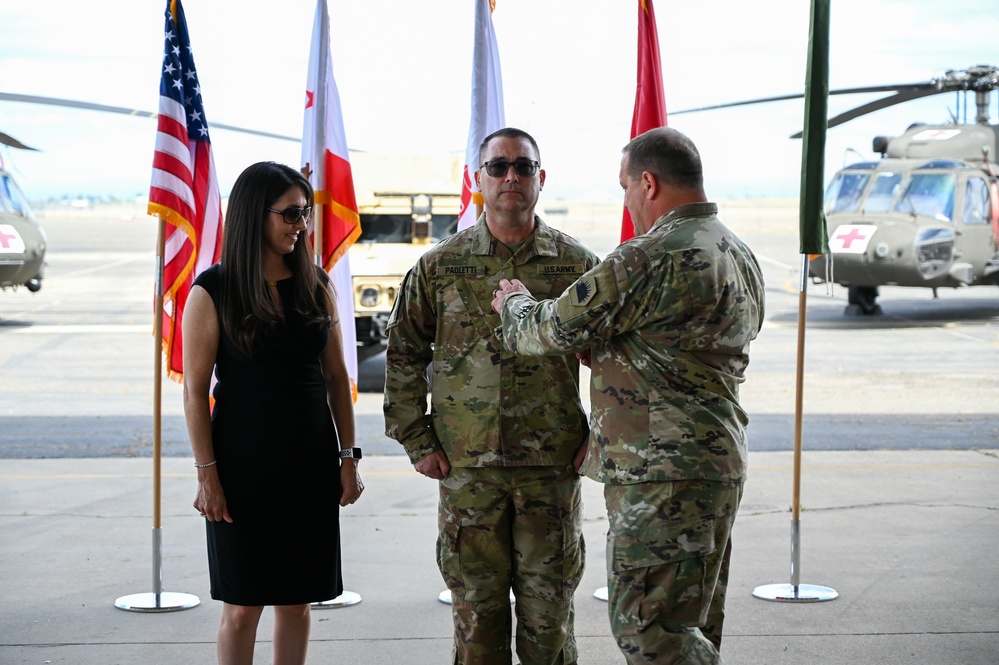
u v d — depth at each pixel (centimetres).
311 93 509
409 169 1177
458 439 342
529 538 341
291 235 338
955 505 660
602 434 307
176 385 1205
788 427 942
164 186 474
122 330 1775
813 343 1584
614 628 300
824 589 489
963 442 875
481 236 352
